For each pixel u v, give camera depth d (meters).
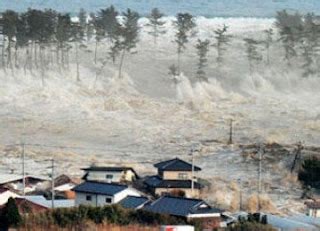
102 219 107.44
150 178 164.62
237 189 164.88
